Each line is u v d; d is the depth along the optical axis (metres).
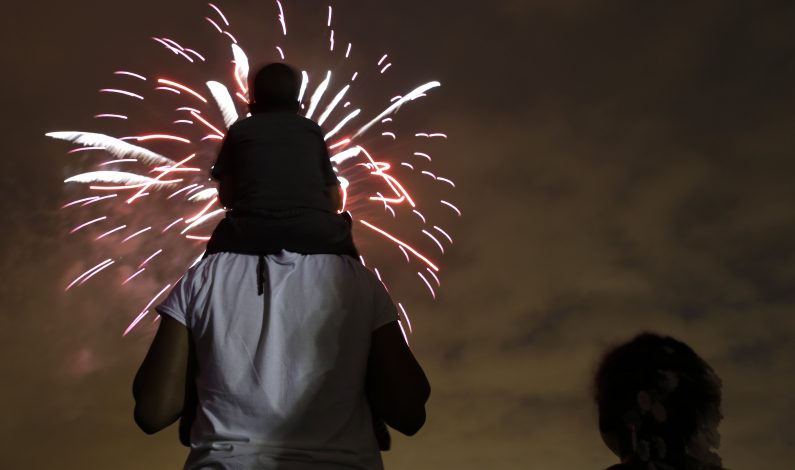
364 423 2.79
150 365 2.87
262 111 3.29
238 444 2.65
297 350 2.75
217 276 2.88
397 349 2.91
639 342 2.80
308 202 3.00
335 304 2.83
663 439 2.66
